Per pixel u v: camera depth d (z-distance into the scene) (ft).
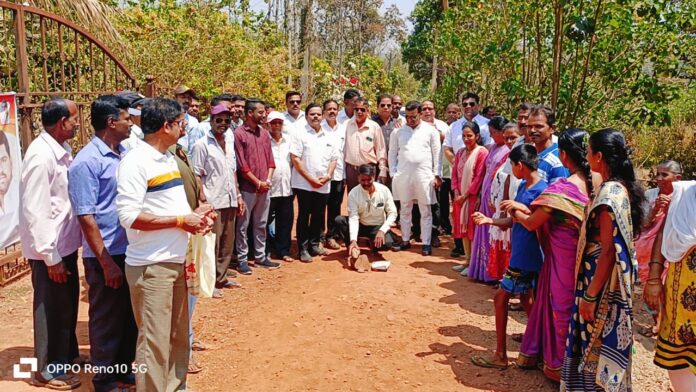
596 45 25.40
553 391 13.65
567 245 13.20
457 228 22.50
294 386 13.73
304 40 63.72
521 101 28.89
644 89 25.46
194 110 21.56
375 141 26.14
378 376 14.21
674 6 24.86
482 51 32.24
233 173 20.15
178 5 43.14
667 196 18.16
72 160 13.65
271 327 17.01
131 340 14.01
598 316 11.84
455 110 28.91
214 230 19.63
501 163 19.38
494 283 20.94
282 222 23.84
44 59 20.26
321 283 20.72
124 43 32.81
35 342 13.47
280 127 23.09
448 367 14.76
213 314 18.08
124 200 11.35
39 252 12.67
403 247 25.89
